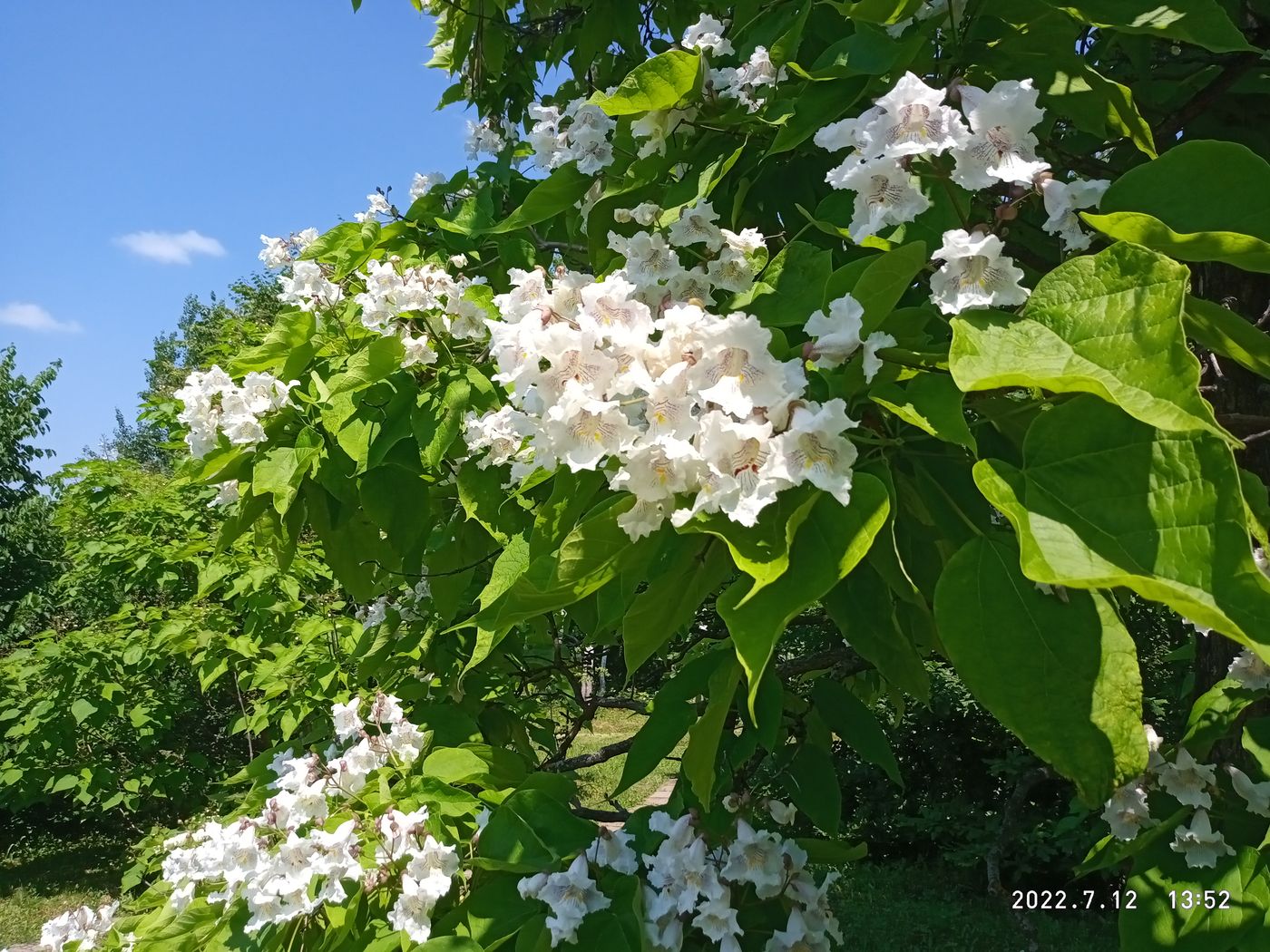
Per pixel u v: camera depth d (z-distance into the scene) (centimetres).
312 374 294
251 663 677
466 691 350
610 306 150
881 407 146
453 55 412
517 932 205
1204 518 104
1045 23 183
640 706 355
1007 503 112
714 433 128
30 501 1375
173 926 254
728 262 192
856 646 168
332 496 296
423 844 224
